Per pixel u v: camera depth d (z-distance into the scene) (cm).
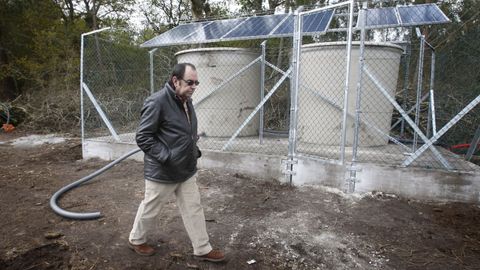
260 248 317
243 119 682
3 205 410
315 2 1377
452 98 688
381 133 523
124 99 958
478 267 290
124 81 916
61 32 1566
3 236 326
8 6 1349
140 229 286
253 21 641
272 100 895
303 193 446
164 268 282
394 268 289
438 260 299
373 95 553
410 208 396
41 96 1270
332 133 571
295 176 482
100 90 851
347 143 566
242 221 372
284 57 793
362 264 294
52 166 613
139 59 955
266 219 376
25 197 440
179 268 283
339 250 314
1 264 281
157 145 250
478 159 599
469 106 399
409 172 422
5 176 540
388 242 328
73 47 1565
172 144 254
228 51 643
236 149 558
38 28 1501
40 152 750
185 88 248
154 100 248
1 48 1445
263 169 505
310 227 356
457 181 404
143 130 248
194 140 267
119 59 867
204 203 422
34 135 1048
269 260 299
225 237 336
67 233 337
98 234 335
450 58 683
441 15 549
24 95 1409
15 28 1457
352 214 384
